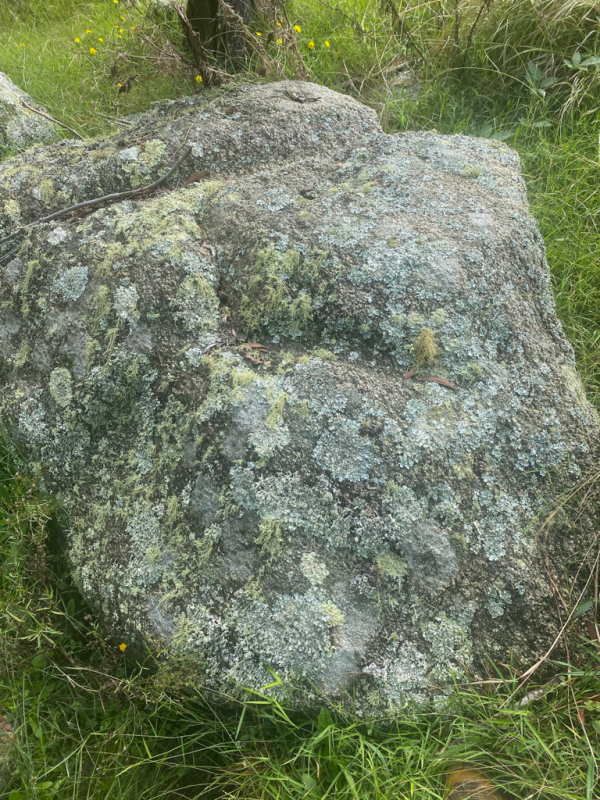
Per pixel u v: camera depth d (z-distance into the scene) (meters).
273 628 1.07
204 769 1.11
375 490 1.12
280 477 1.12
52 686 1.23
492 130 2.20
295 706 1.06
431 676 1.07
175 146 1.64
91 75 2.76
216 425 1.16
